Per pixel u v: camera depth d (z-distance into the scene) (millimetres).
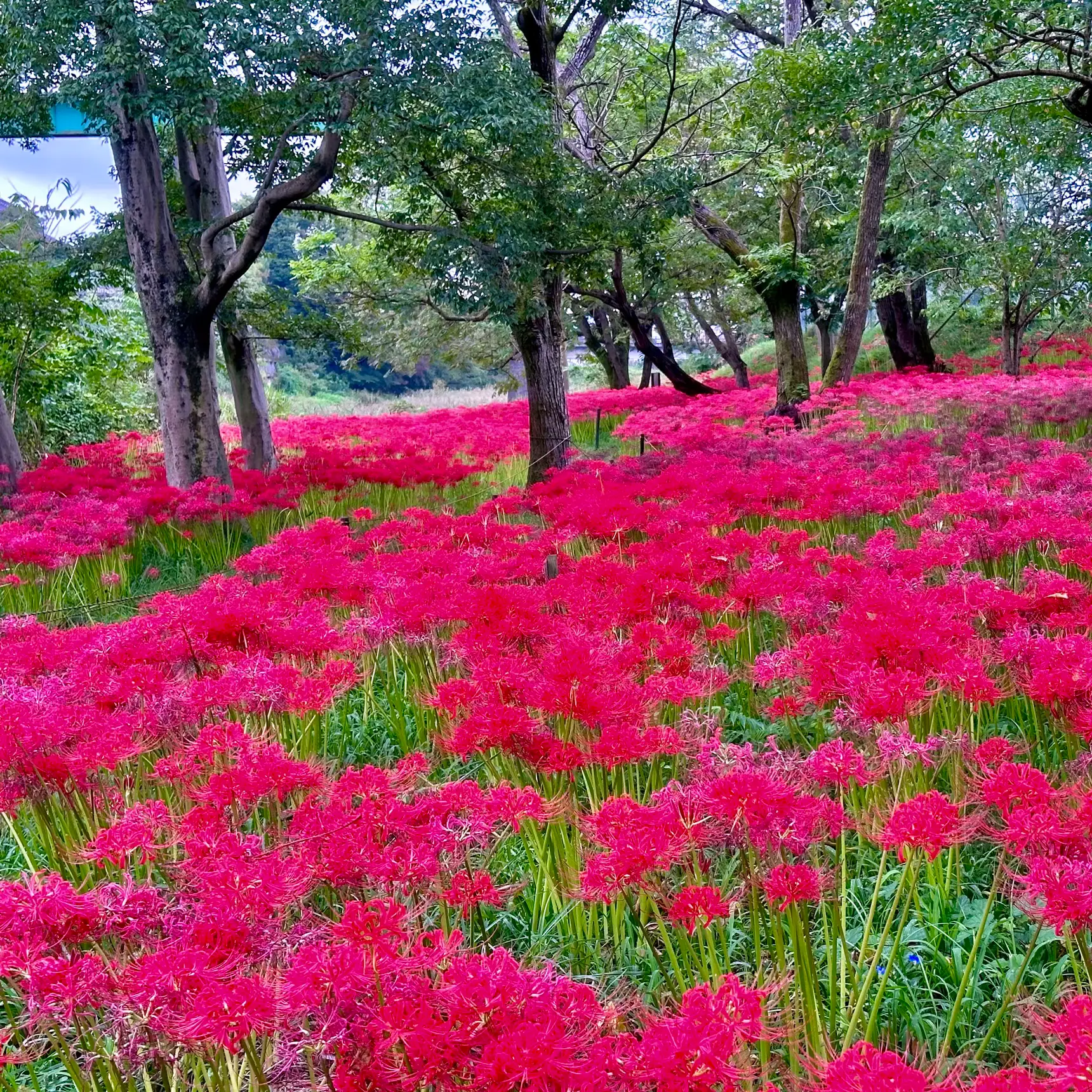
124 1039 2281
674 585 4766
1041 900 2512
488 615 4516
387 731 5117
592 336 26922
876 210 16844
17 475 11680
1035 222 17047
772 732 4566
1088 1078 1812
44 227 17938
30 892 2363
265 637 4742
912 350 22172
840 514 7484
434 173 10875
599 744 3182
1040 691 3418
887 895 3385
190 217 13617
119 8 8414
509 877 3551
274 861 2459
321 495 12219
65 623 7617
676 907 2484
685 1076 1847
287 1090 2311
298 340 15000
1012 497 6645
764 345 39812
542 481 11438
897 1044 2744
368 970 2023
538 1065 1777
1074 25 10078
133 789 3824
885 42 9539
